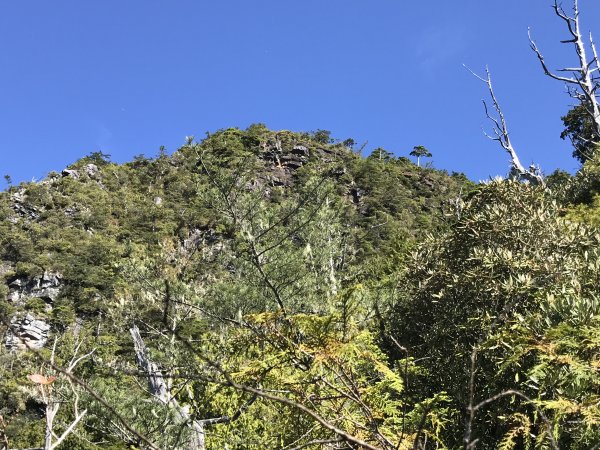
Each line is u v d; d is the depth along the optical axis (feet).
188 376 3.47
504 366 6.12
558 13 34.65
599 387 5.99
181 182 266.57
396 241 41.88
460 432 15.03
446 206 32.63
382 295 22.33
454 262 26.63
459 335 21.56
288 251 28.04
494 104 35.42
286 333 6.86
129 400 16.49
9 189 260.01
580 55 34.17
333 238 39.29
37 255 189.88
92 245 188.44
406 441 6.27
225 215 23.39
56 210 240.32
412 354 20.24
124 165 307.37
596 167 40.01
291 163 283.38
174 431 13.12
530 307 19.84
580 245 24.02
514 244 24.91
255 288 26.71
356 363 6.57
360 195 253.03
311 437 6.50
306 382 6.27
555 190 42.73
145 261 29.84
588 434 6.14
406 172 312.50
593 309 14.10
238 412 8.98
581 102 35.88
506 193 28.25
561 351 6.01
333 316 6.68
